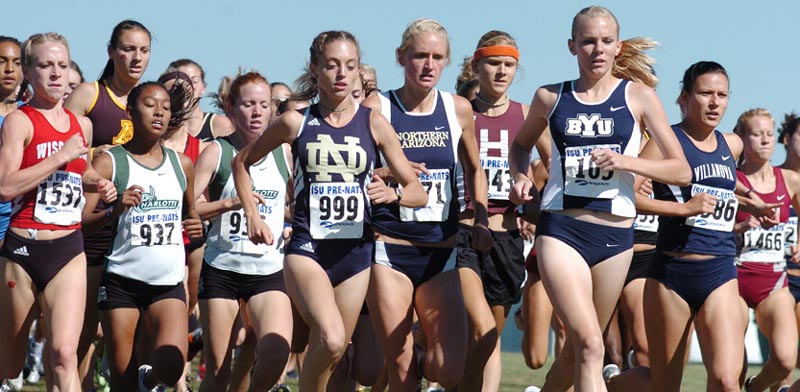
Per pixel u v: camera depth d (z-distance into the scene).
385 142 17.98
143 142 20.44
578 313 17.48
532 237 28.75
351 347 21.02
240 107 22.09
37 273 18.47
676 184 17.70
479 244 20.00
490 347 20.50
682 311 19.25
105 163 20.14
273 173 21.39
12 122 18.28
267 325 20.25
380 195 17.38
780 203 24.11
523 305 24.27
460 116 19.52
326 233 17.61
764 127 23.98
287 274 17.78
